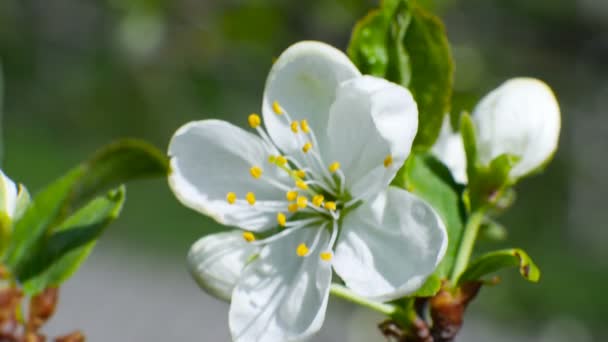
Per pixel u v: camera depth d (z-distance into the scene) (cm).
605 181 84
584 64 66
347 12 41
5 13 87
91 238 22
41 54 87
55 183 22
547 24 63
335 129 23
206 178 23
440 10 35
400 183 23
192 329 73
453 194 24
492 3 58
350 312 42
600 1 64
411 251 23
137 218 84
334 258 23
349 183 23
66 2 83
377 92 22
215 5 46
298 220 24
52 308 21
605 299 74
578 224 83
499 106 24
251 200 23
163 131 65
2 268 21
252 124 23
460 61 43
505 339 65
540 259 79
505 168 24
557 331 69
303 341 23
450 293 23
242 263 23
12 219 22
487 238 25
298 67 23
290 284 23
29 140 86
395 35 23
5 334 21
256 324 23
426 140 23
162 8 47
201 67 52
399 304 23
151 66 53
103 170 21
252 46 42
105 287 78
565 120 81
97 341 69
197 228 84
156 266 81
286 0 41
